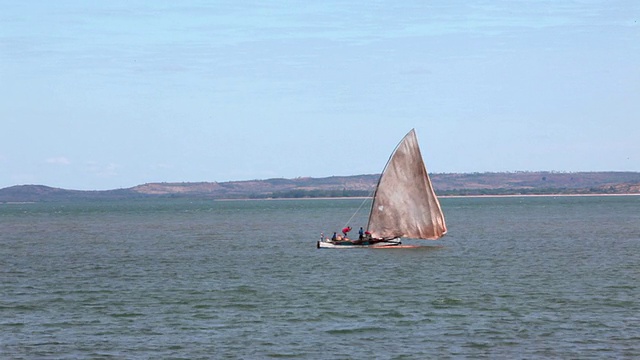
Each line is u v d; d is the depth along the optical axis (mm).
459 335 128500
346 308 152500
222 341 126000
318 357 116812
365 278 197375
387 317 143000
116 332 132625
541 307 150625
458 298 162625
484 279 193125
